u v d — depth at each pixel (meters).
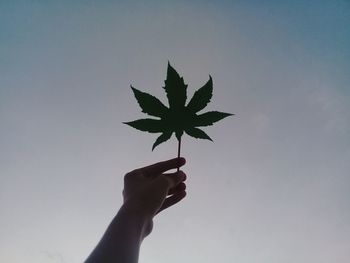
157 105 1.11
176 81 1.09
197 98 1.10
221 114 1.10
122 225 0.88
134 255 0.82
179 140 1.12
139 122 1.11
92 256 0.80
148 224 0.98
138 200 0.97
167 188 1.03
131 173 1.17
